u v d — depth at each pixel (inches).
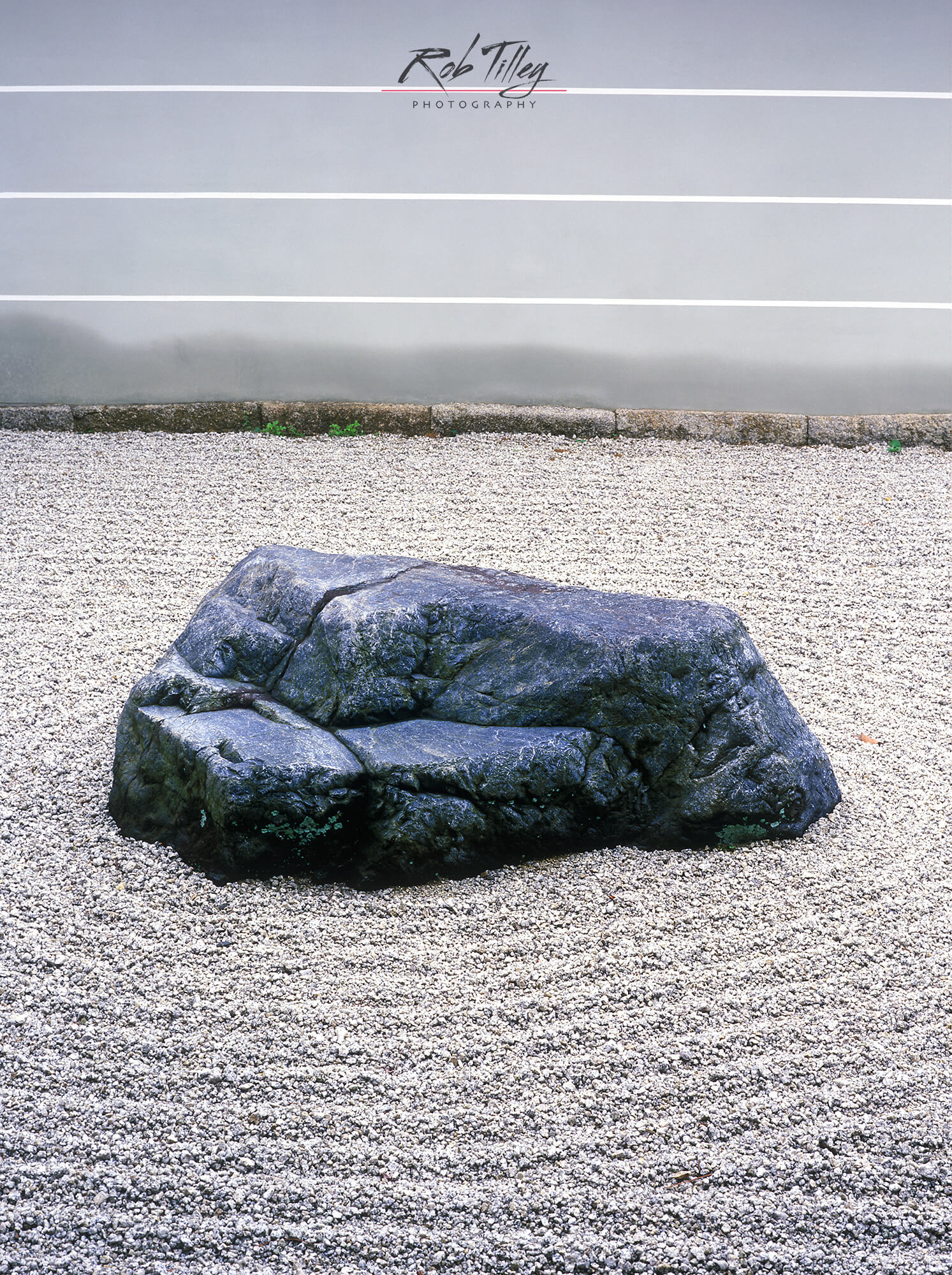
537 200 261.3
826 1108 88.3
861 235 263.0
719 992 100.3
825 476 239.6
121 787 123.9
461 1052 93.0
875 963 104.2
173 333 259.6
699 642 117.1
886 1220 79.0
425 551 197.0
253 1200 79.4
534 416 257.4
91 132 255.0
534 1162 83.2
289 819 111.0
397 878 113.3
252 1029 95.0
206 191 257.4
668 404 263.3
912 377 264.8
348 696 119.9
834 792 128.1
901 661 167.5
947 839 124.2
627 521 213.8
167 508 214.2
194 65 254.8
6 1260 74.6
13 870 113.8
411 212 261.0
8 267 255.9
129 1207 78.7
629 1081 90.5
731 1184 81.8
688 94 260.5
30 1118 85.2
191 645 133.5
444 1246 76.7
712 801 118.2
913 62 261.9
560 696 117.0
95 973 100.3
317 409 256.7
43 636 165.3
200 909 109.3
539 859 117.3
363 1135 85.3
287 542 199.8
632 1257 76.2
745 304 263.9
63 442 246.7
